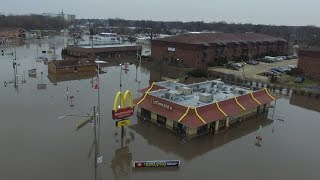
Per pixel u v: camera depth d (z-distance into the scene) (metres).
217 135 52.44
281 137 53.19
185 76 97.50
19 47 156.12
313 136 54.31
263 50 149.88
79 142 45.84
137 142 47.59
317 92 82.44
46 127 50.69
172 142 48.47
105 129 51.31
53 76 90.12
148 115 56.44
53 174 36.94
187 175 38.94
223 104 55.28
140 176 38.03
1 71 92.69
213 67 117.31
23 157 40.50
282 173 40.84
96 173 37.78
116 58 133.62
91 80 87.62
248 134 53.84
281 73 108.69
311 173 41.28
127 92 48.19
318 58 101.75
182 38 122.62
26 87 75.56
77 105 63.00
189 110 49.59
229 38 136.00
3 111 57.31
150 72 104.44
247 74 105.44
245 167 41.88
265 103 63.53
